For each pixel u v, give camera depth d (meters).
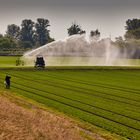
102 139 35.88
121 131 39.69
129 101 59.53
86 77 98.00
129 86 79.56
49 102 56.34
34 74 101.88
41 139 33.44
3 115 40.41
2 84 76.19
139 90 73.19
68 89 72.31
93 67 119.81
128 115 48.41
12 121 38.22
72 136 35.34
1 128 35.09
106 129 40.47
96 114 48.56
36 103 54.28
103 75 104.62
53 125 38.66
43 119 41.03
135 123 43.78
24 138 32.94
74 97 62.19
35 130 35.56
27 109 47.19
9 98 55.81
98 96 64.19
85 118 45.50
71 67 117.69
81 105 54.75
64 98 60.81
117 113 49.62
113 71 116.81
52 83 81.94
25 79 88.69
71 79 91.75
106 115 47.94
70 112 49.00
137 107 54.31
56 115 45.50
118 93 68.38
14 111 43.12
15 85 76.06
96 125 42.34
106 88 75.44
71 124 40.72
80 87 75.94
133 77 100.62
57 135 34.94
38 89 70.94
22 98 57.91
